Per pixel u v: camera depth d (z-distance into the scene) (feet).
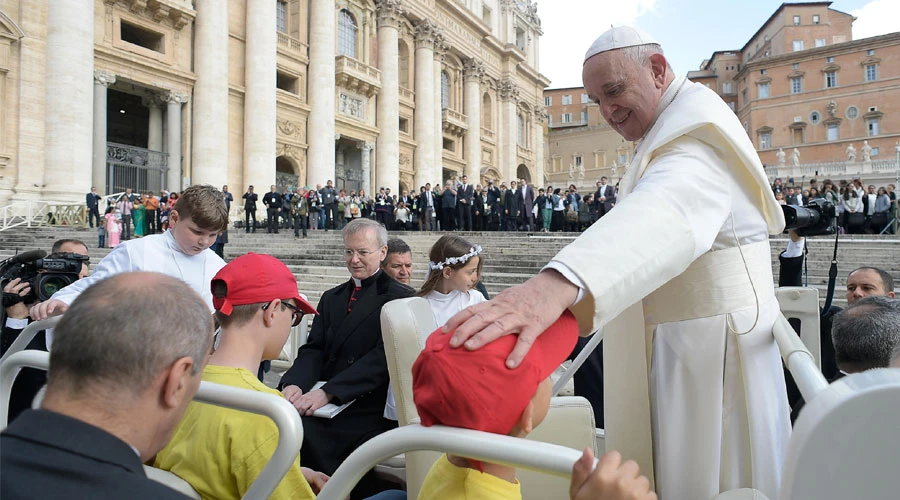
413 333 6.20
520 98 143.33
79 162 58.18
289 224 66.74
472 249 11.99
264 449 4.95
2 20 54.54
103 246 48.88
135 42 72.79
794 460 2.15
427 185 68.64
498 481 3.39
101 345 2.91
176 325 3.15
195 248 10.34
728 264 4.62
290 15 86.99
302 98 86.12
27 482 2.55
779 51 178.91
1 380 5.34
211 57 72.02
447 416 2.86
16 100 56.13
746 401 4.53
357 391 9.16
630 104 4.96
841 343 5.86
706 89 4.85
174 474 5.05
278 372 20.22
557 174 194.59
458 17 118.73
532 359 2.86
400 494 6.31
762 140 169.78
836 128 159.22
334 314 10.78
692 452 4.61
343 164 97.81
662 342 4.84
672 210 3.80
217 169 71.67
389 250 13.52
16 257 9.96
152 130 71.00
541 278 3.25
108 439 2.78
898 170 107.65
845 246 38.75
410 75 108.58
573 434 6.26
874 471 2.02
